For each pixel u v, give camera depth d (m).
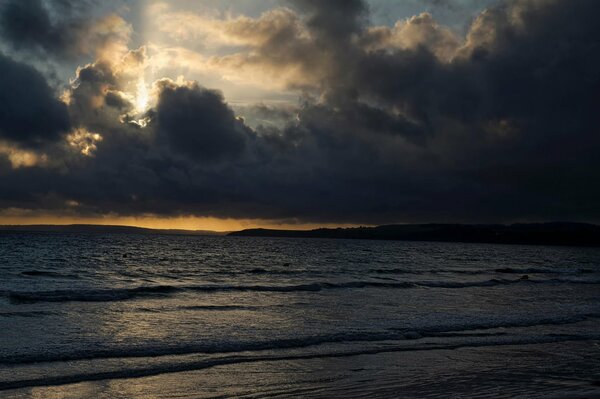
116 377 11.42
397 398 10.53
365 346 15.20
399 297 28.02
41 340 14.77
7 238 129.62
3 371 11.49
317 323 18.78
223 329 17.33
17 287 29.77
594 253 149.12
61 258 60.84
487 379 12.12
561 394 10.92
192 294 27.84
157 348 14.12
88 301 23.95
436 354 14.49
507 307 24.73
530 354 14.83
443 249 139.12
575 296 31.17
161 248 99.69
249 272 47.69
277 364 12.98
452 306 24.58
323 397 10.48
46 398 9.90
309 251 103.38
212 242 155.62
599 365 13.75
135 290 27.84
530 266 69.69
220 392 10.64
